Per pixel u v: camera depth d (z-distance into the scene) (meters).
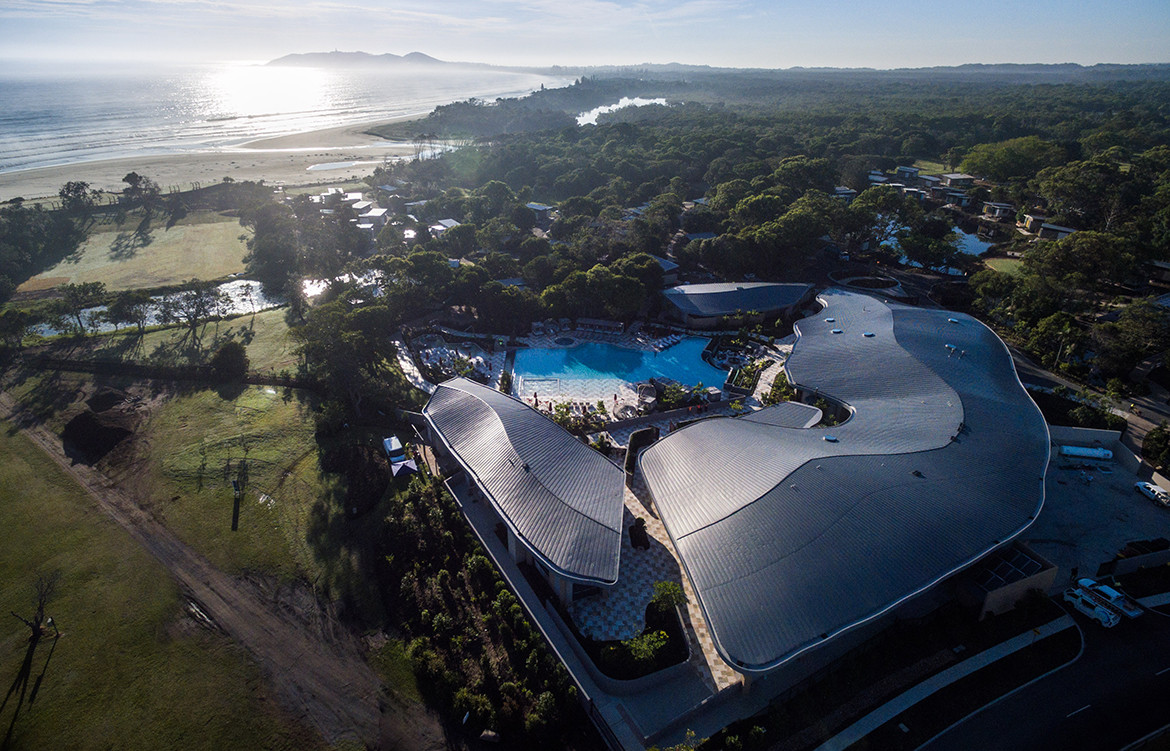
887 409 72.62
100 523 65.56
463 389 80.31
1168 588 56.94
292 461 76.44
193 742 44.47
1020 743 43.84
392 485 72.25
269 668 50.19
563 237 162.88
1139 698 47.00
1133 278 129.25
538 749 44.31
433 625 52.59
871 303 105.00
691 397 89.75
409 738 45.22
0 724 45.31
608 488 63.00
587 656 49.69
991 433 66.62
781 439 66.19
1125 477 72.94
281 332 114.62
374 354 94.75
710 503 57.16
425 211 191.62
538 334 112.81
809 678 48.25
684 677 48.88
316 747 44.47
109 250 164.88
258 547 62.66
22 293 134.12
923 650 51.00
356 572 59.81
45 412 86.50
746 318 116.44
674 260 149.75
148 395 91.31
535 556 53.94
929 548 50.69
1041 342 101.44
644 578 59.12
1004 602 53.62
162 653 51.25
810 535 51.53
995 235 174.75
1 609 55.03
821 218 144.25
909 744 43.78
